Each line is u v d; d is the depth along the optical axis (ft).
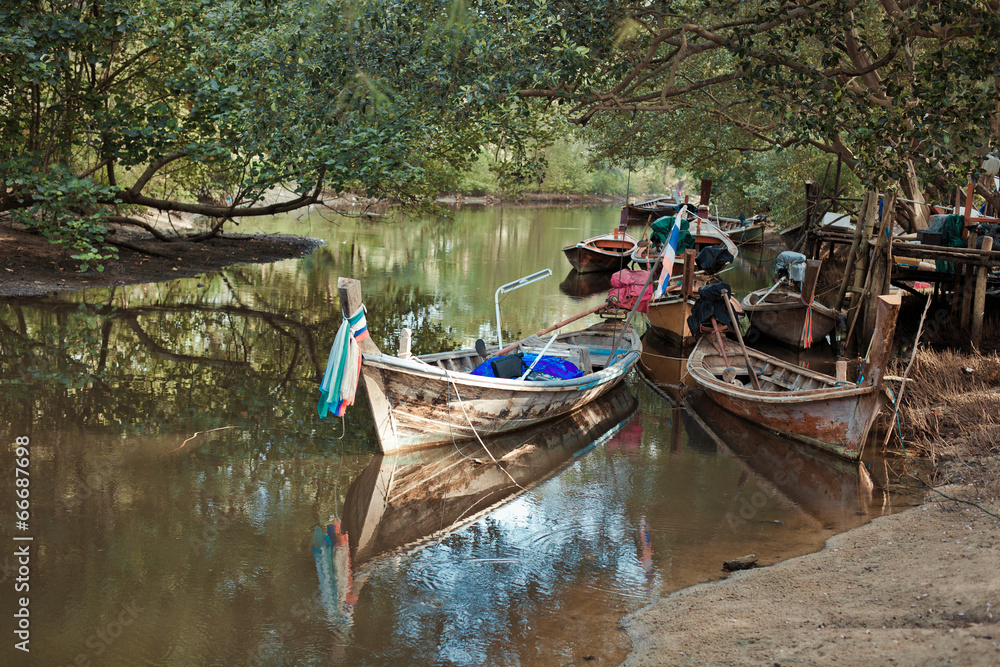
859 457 24.88
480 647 14.65
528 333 43.16
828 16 30.55
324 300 50.26
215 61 47.65
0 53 44.09
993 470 22.20
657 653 13.93
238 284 54.29
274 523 20.08
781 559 18.33
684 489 23.24
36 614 15.46
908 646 12.62
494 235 99.96
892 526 19.53
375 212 108.58
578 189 196.13
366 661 14.21
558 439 27.96
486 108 33.53
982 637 12.42
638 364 40.01
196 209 57.67
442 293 55.62
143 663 13.94
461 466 24.86
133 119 50.26
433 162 57.16
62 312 42.98
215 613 15.78
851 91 34.53
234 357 36.11
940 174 29.25
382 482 23.07
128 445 24.72
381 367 23.49
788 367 32.37
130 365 33.88
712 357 34.99
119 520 19.74
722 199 111.55
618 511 21.50
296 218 101.24
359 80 32.65
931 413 26.81
